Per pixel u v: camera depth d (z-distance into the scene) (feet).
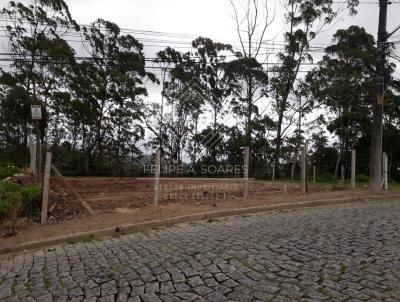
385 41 43.75
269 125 93.20
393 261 16.79
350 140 108.68
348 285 14.03
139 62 101.24
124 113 101.04
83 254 19.79
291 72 95.55
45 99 89.56
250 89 95.35
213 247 19.76
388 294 13.17
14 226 25.27
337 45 99.81
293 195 40.24
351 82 97.25
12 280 16.21
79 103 91.35
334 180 83.25
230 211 30.09
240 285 14.30
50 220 27.32
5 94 93.71
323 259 17.21
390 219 27.07
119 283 15.06
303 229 23.82
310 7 92.43
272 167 86.94
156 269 16.52
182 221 27.55
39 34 81.30
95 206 32.27
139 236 23.50
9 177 40.40
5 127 93.61
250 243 20.36
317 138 102.73
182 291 13.96
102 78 98.48
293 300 12.79
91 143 101.91
